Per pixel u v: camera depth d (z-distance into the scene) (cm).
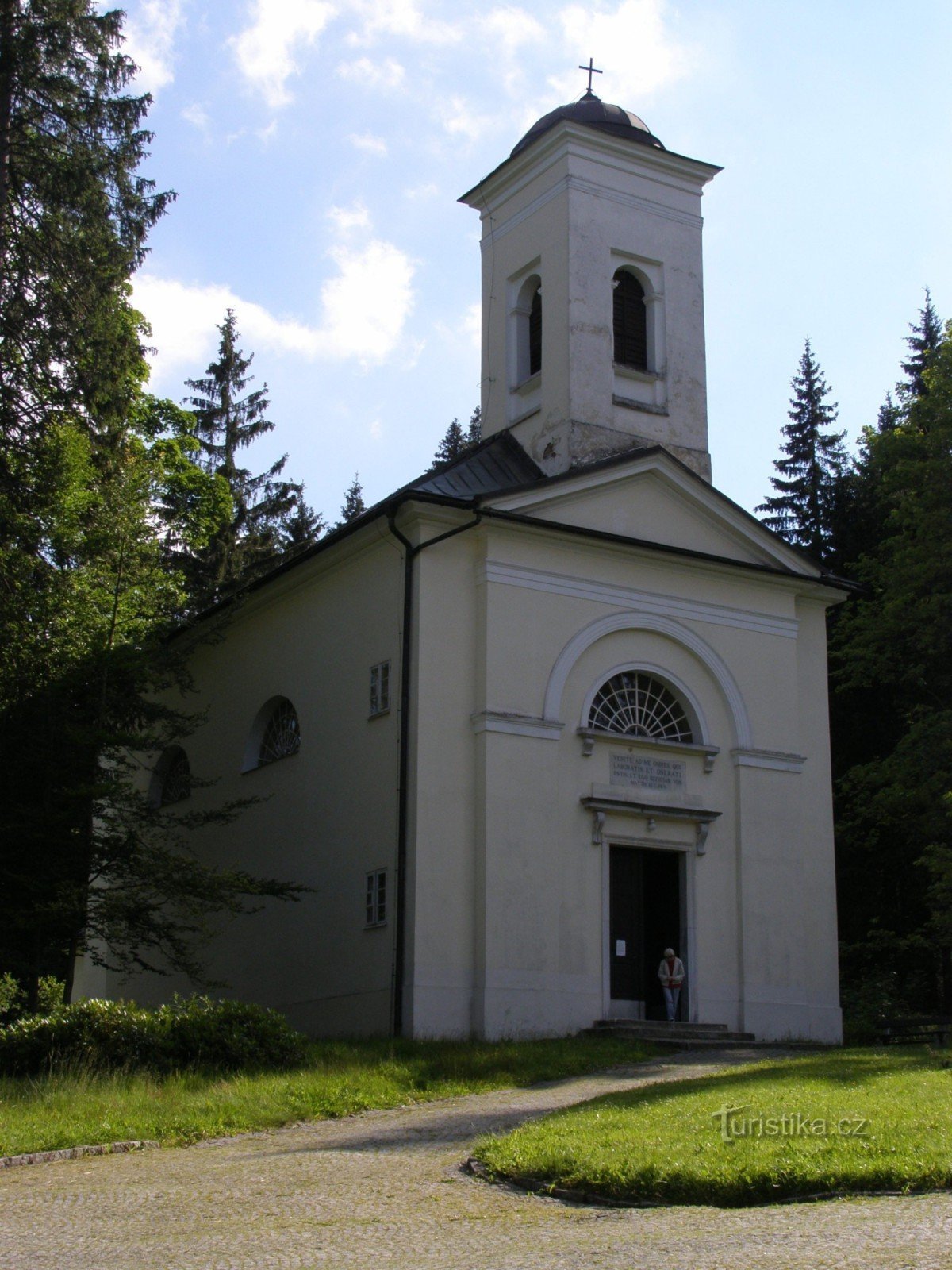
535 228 2905
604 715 2570
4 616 2431
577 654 2500
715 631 2683
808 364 4475
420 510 2408
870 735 3809
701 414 2884
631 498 2623
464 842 2353
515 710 2417
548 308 2828
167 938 2462
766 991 2559
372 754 2484
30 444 2633
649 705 2633
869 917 3731
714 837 2591
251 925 2794
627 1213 1027
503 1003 2288
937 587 3203
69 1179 1233
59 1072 1659
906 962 3678
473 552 2473
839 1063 1802
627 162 2902
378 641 2520
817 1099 1395
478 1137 1398
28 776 2419
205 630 2933
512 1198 1102
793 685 2750
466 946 2312
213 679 3120
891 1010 3091
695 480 2672
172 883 2331
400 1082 1794
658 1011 2508
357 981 2422
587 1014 2378
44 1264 912
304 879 2647
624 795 2500
